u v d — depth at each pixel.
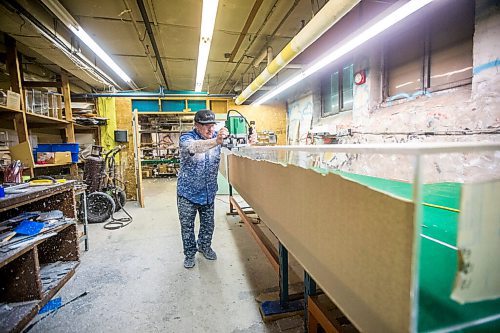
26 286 1.42
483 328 0.41
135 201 4.47
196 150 1.65
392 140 3.18
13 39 2.67
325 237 0.63
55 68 4.14
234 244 2.42
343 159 3.40
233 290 1.65
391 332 0.40
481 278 0.40
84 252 2.26
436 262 0.58
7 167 1.90
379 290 0.43
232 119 2.57
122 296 1.59
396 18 1.91
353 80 3.88
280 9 2.99
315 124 5.25
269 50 4.00
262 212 1.27
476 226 0.38
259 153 1.56
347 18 2.83
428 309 0.42
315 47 3.56
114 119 4.83
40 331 1.30
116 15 3.03
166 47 4.02
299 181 0.79
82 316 1.41
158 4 2.83
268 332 1.27
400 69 3.18
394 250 0.39
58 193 1.92
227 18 3.17
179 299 1.55
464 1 2.36
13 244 1.35
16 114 2.56
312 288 1.10
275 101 6.40
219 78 5.96
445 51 2.57
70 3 2.77
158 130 6.87
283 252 1.36
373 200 0.44
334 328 0.85
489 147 0.39
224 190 4.73
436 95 2.67
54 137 4.23
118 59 4.46
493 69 2.00
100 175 3.41
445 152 0.37
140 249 2.33
